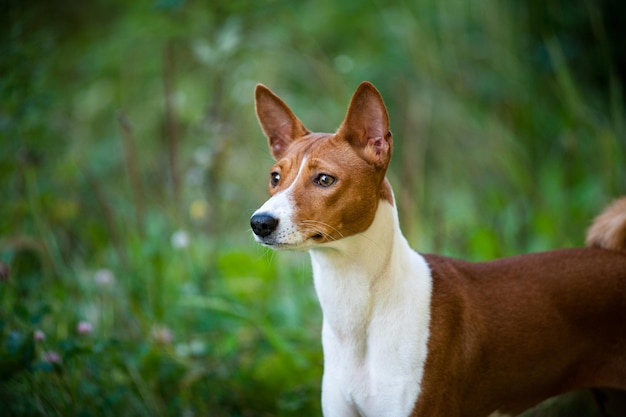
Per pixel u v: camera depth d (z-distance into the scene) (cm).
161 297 507
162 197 627
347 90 703
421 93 735
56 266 520
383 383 321
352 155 327
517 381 340
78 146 711
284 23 755
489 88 727
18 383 412
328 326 338
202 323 507
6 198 561
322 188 321
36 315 416
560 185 632
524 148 684
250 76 742
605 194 582
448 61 746
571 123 627
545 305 338
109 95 820
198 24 660
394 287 326
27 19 619
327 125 730
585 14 693
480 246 553
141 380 423
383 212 329
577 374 349
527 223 580
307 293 556
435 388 321
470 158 708
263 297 548
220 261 554
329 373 338
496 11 730
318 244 321
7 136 561
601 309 339
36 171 586
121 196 684
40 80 622
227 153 652
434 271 340
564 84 632
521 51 723
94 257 582
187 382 429
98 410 412
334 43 836
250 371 452
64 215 588
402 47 779
